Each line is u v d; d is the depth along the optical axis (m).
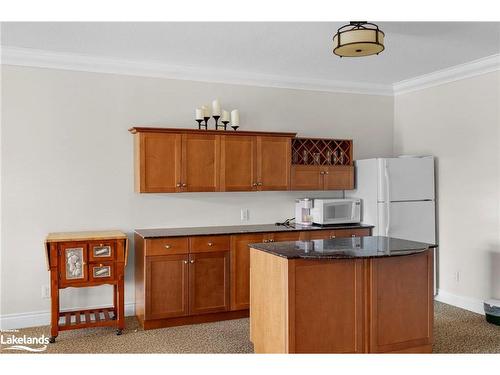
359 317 3.29
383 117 6.07
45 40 4.04
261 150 5.00
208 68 5.02
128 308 4.77
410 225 5.25
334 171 5.43
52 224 4.47
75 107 4.55
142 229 4.82
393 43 4.18
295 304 3.11
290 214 5.56
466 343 3.91
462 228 5.07
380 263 3.35
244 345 3.85
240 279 4.63
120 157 4.74
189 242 4.42
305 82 5.54
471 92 4.93
